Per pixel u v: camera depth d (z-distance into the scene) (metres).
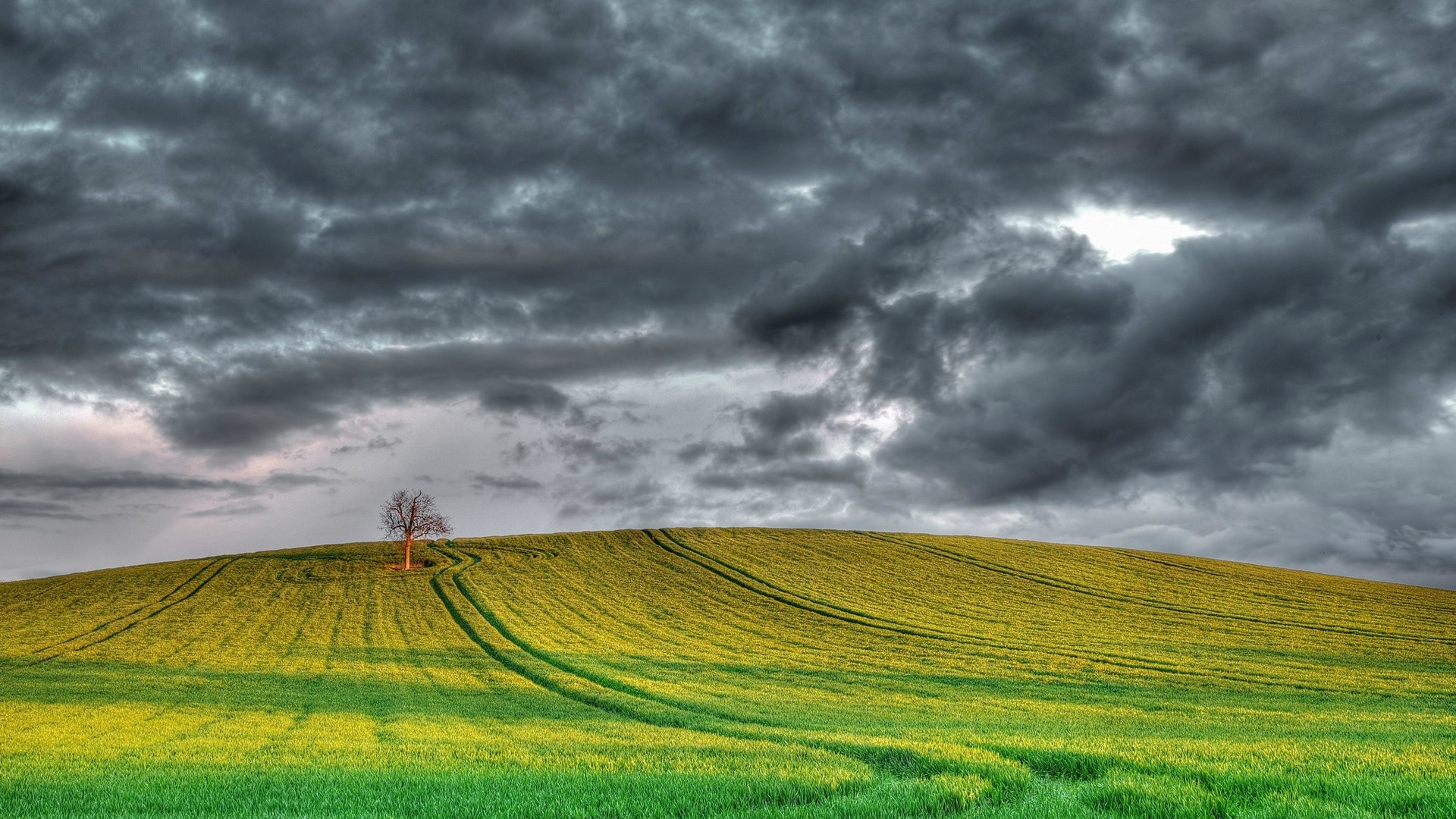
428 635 55.72
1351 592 72.50
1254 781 13.10
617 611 63.25
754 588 71.81
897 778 15.74
